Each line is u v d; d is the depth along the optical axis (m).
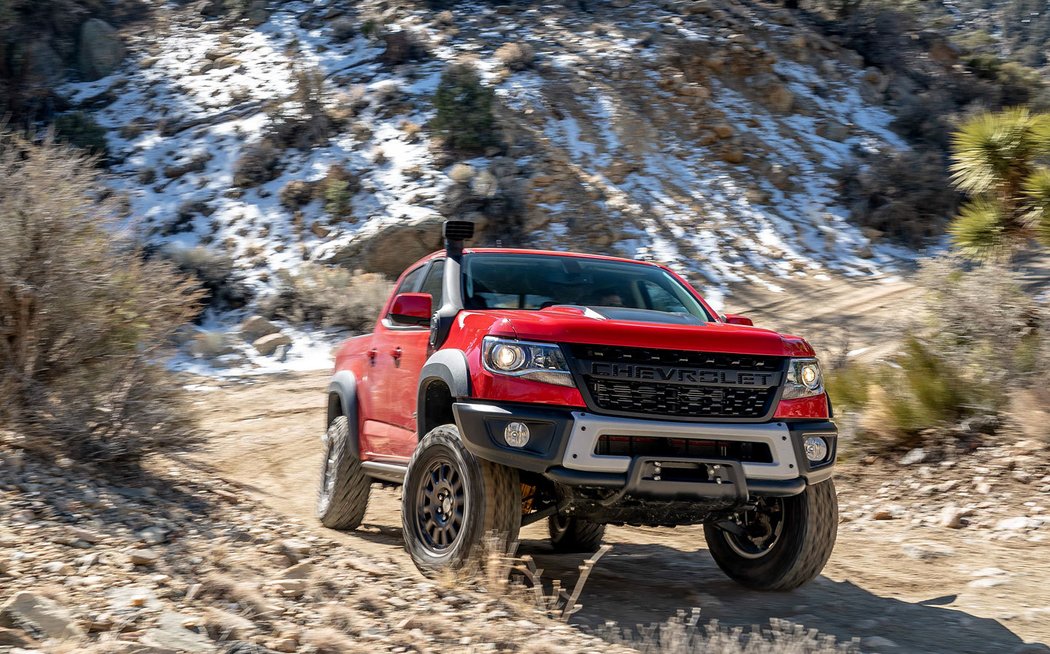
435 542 5.29
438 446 5.27
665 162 32.28
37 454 6.81
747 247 27.81
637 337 4.87
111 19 43.66
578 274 6.11
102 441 7.18
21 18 37.38
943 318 10.50
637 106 34.88
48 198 7.54
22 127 33.16
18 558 4.49
